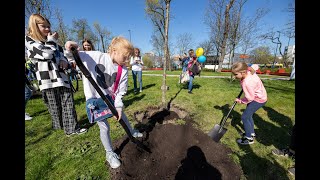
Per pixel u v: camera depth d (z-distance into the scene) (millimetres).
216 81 9484
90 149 2498
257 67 2662
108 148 2174
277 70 21234
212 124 3422
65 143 2668
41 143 2666
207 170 2195
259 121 3602
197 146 2678
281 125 3443
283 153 2439
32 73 5641
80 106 4344
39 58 2396
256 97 2492
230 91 6340
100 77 1872
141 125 3336
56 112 2857
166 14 3557
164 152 2549
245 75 2545
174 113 4066
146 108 4164
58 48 2613
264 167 2223
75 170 2094
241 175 2084
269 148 2627
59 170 2109
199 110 4133
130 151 2420
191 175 2131
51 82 2564
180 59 7773
